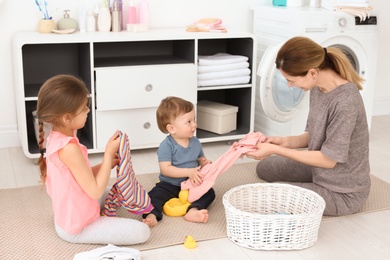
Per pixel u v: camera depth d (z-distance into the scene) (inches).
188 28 120.9
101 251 69.8
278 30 122.2
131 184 79.3
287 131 122.4
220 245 77.3
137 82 111.0
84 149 77.3
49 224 82.7
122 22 124.3
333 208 85.7
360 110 82.4
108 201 81.4
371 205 91.5
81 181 72.8
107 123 112.0
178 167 91.4
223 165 86.6
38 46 120.7
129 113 113.1
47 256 73.0
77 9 122.0
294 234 74.8
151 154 118.0
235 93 132.3
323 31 117.6
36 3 115.3
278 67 81.0
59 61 123.3
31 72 121.6
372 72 125.8
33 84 120.9
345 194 86.1
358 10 120.5
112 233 75.4
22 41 102.7
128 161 78.9
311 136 87.1
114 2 119.3
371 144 127.0
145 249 75.5
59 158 72.4
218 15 134.2
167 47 131.4
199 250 75.8
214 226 83.1
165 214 87.1
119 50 127.2
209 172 87.0
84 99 73.1
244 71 122.0
